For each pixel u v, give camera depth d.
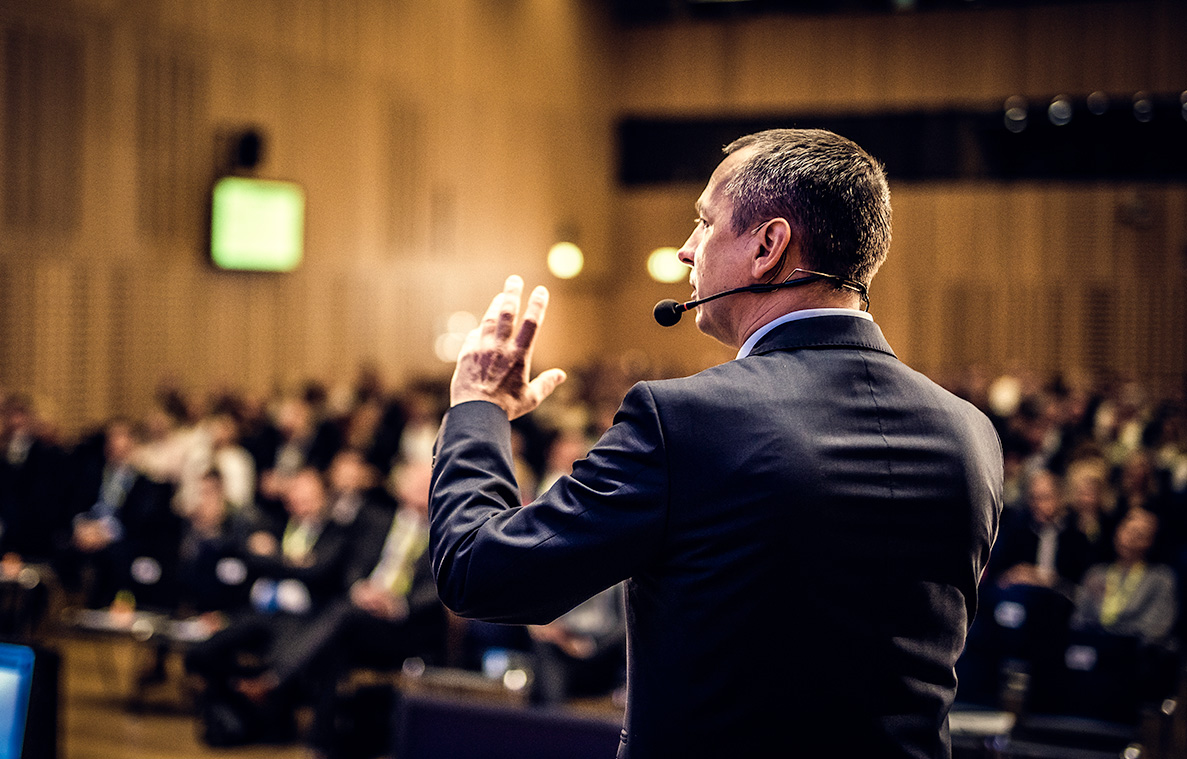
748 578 0.94
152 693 6.76
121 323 10.08
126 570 6.76
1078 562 6.92
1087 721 4.62
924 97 16.89
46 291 9.41
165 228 10.51
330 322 12.52
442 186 14.30
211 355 10.98
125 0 10.05
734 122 17.73
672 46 17.97
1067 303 16.70
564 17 16.86
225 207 10.82
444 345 14.37
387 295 13.36
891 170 17.22
